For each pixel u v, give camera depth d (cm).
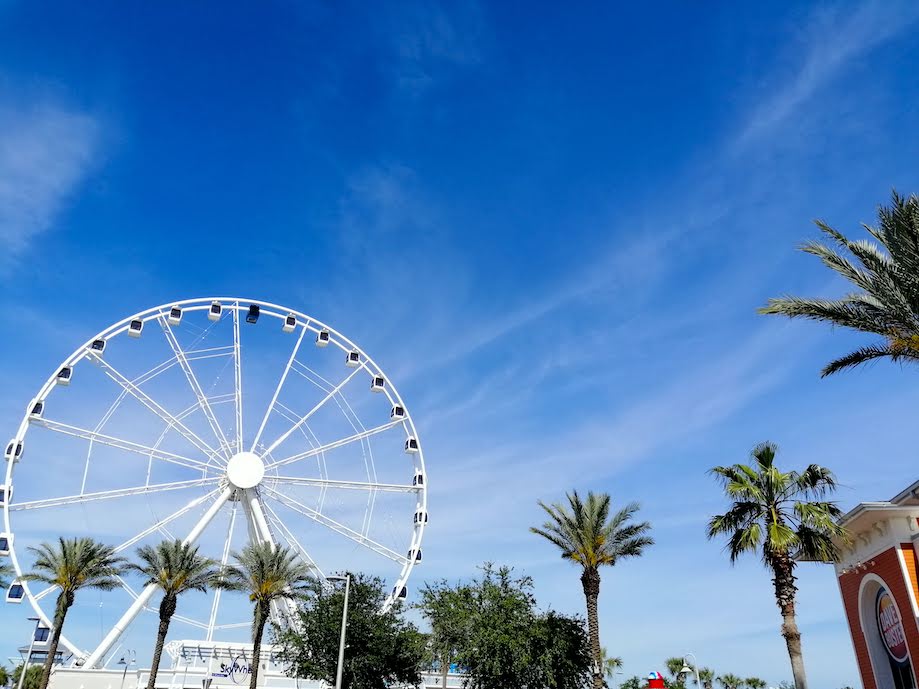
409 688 5866
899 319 2105
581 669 4538
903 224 2020
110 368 5609
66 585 4850
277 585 4953
